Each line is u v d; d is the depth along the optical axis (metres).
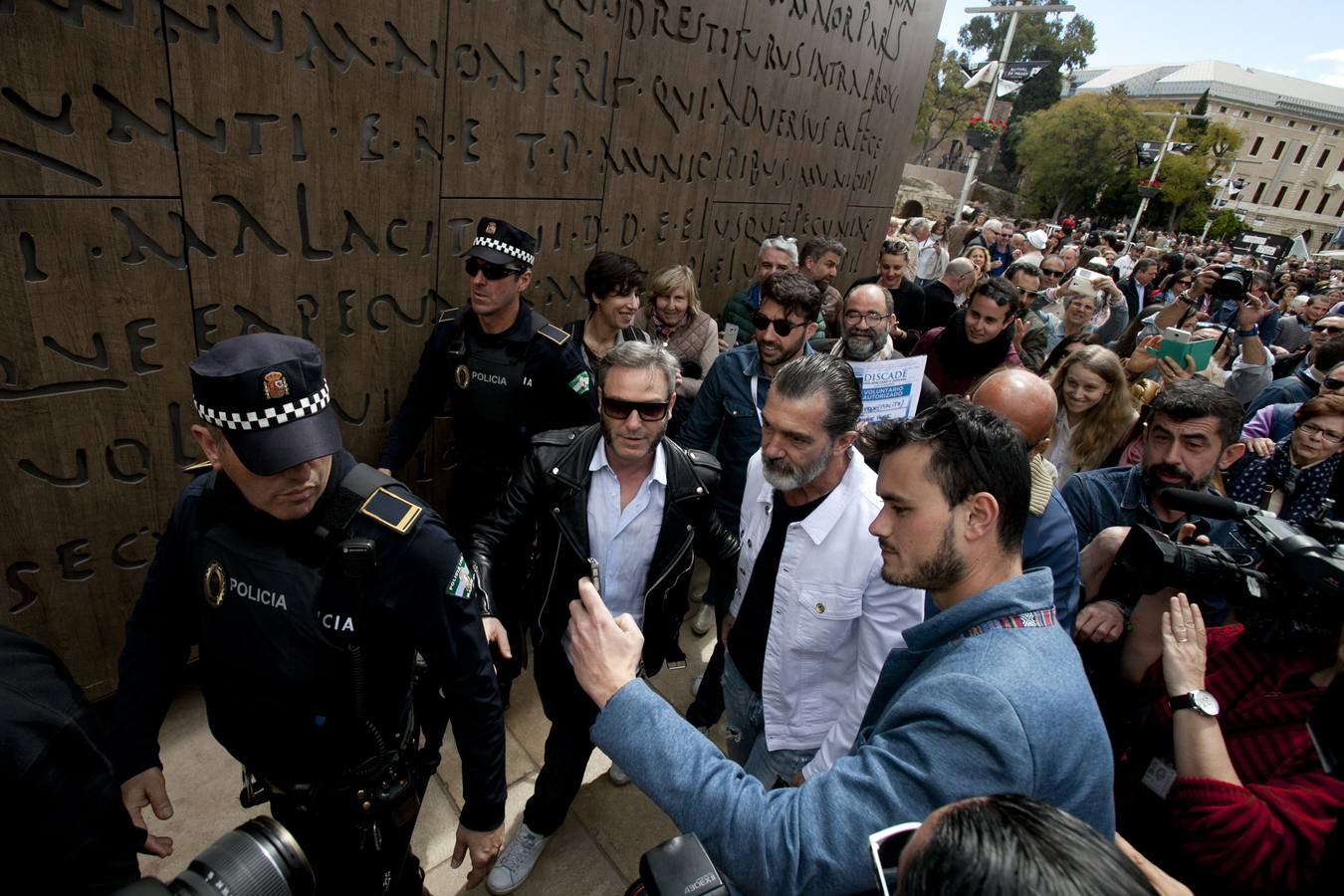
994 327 3.38
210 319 2.08
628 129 3.32
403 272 2.57
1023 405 1.71
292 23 2.04
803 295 2.49
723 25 3.66
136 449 2.02
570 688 1.87
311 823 1.35
